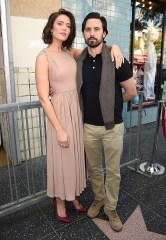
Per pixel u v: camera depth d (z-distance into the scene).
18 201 1.93
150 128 4.43
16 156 2.86
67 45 1.66
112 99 1.50
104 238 1.70
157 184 2.45
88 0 3.13
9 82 2.65
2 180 2.54
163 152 3.30
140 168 2.78
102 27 1.46
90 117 1.63
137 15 4.10
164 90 2.49
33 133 2.97
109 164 1.69
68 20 1.50
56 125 1.51
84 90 1.59
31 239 1.70
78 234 1.74
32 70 2.86
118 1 3.45
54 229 1.80
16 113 2.72
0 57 2.82
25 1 2.62
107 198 1.78
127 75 1.53
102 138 1.65
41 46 2.85
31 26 2.73
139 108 2.51
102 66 1.47
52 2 2.81
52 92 1.57
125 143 3.66
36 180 2.53
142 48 4.32
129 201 2.14
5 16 2.45
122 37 3.68
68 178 1.67
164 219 1.90
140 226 1.82
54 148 1.62
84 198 2.20
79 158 1.69
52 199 2.20
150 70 4.47
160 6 4.32
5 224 1.85
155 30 4.42
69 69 1.53
